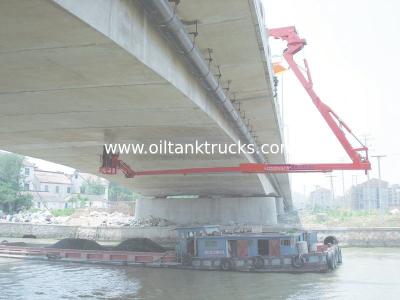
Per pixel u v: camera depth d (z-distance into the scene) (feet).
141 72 41.52
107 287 77.30
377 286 77.25
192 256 96.78
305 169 94.38
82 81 43.65
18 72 40.42
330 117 100.68
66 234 184.14
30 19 29.99
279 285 78.23
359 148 95.09
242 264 92.68
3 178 284.00
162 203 180.96
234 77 65.92
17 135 73.97
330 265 93.91
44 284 80.53
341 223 248.11
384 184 634.84
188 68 51.31
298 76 108.78
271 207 172.45
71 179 417.49
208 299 67.62
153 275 89.30
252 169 95.45
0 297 69.82
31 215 253.44
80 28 31.50
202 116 61.26
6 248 118.32
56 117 60.08
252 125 96.07
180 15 46.55
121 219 227.40
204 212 174.50
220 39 52.70
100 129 69.41
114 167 83.56
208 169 97.45
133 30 37.19
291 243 92.48
